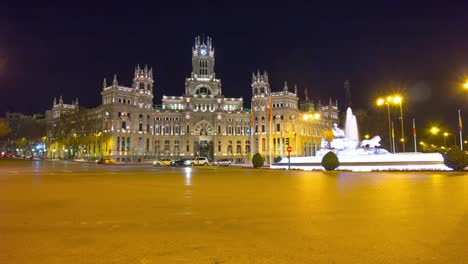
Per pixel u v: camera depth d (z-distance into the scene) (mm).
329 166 63562
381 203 20922
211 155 189375
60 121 199750
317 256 10891
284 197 24281
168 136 183625
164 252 11391
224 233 13852
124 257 10883
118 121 167625
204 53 199000
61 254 11172
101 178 44531
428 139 151875
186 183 36594
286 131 177875
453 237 12906
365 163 65688
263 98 185875
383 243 12203
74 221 16219
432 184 32875
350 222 15664
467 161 54656
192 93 193500
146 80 181625
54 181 39156
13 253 11281
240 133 189375
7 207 20156
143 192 27875
